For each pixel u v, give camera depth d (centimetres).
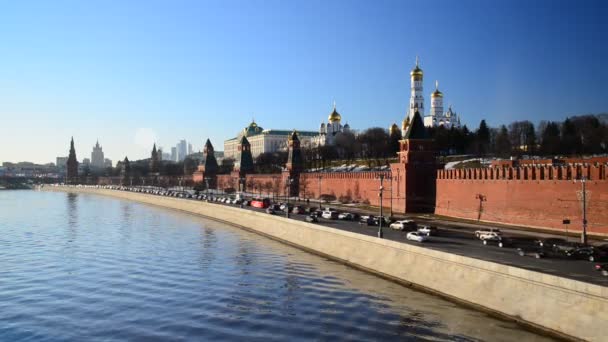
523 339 4212
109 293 5975
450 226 8819
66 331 4784
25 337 4653
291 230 9631
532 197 8650
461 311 4984
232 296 5769
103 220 14250
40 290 6144
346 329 4650
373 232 7944
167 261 7831
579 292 4000
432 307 5159
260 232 11162
